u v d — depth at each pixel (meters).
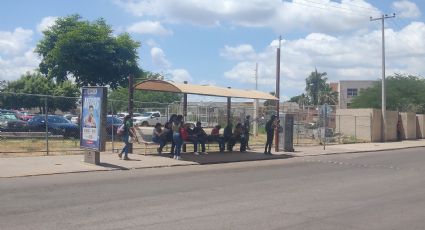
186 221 8.89
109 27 56.78
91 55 53.84
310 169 18.61
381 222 9.32
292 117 26.77
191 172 16.52
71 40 53.53
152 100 57.66
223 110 39.00
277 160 22.22
